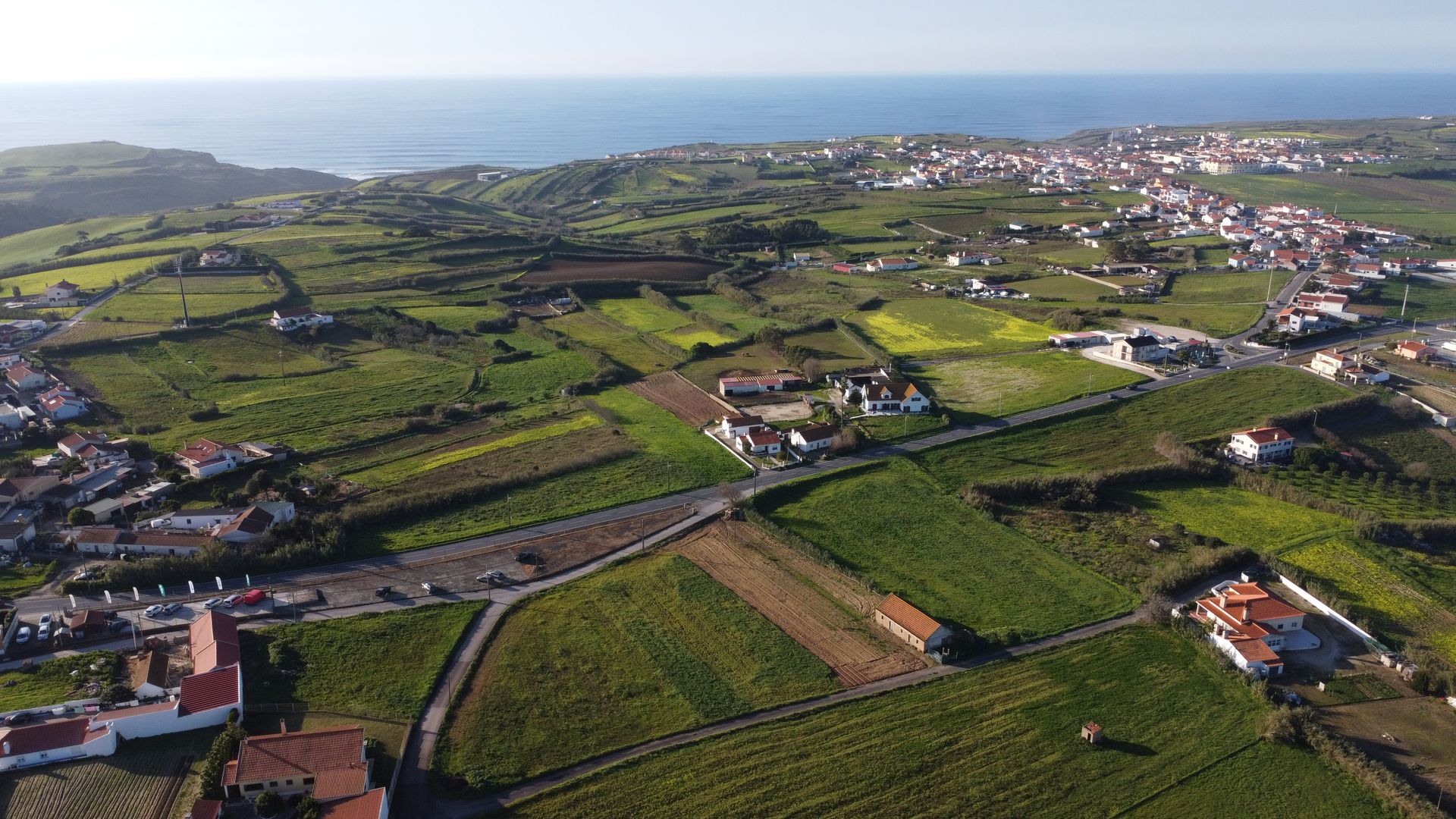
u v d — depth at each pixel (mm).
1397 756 74812
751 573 101812
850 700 79688
